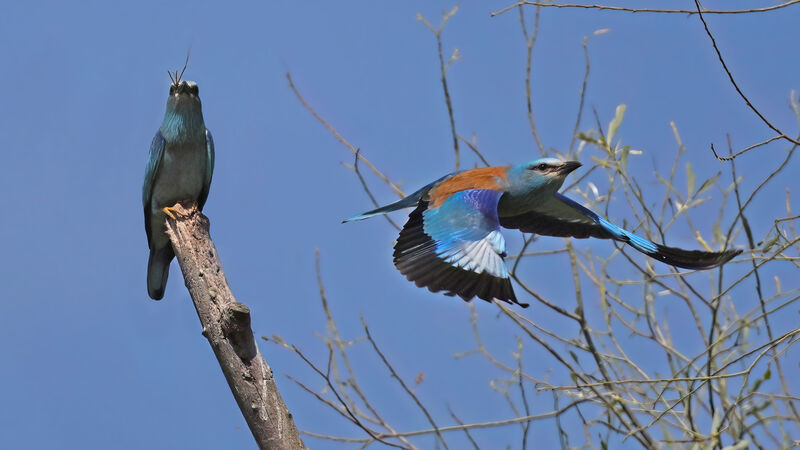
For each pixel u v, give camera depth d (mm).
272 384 9984
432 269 9438
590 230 11430
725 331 13453
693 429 12867
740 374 11375
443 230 9797
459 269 9359
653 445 12492
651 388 13508
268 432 9836
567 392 12852
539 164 10914
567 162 10930
